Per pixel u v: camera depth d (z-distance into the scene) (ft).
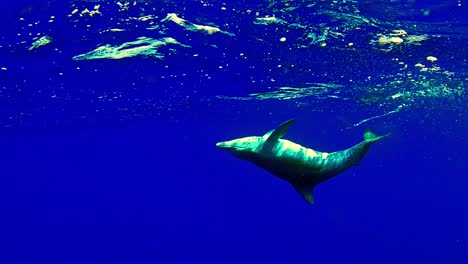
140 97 72.49
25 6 34.65
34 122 95.50
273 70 56.03
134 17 38.24
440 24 39.34
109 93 67.67
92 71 54.29
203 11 37.40
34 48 44.16
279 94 73.20
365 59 50.93
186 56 49.90
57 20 37.78
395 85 65.05
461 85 64.44
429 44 45.16
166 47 46.73
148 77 58.80
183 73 57.31
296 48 47.06
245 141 11.17
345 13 37.52
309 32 42.27
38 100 70.13
